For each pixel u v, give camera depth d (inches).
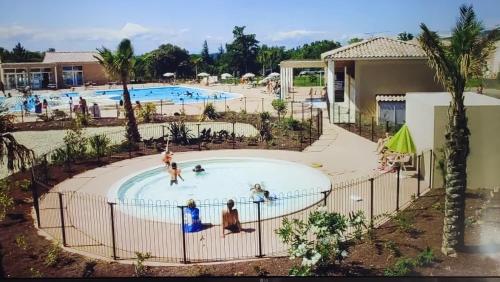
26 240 546.9
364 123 1288.1
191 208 571.5
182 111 1646.2
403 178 770.8
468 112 673.6
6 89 2156.7
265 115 1267.2
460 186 461.4
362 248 493.7
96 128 1363.2
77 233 569.9
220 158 967.0
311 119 1245.1
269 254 498.9
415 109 813.9
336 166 873.5
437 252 474.6
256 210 657.6
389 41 1380.4
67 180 815.7
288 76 1886.1
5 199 626.5
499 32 443.5
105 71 1097.4
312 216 456.1
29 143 1141.7
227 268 463.5
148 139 1156.5
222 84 2514.8
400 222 553.0
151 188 811.4
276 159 935.0
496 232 518.3
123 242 541.0
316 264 436.8
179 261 487.2
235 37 2315.5
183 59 2527.1
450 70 444.8
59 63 2443.4
